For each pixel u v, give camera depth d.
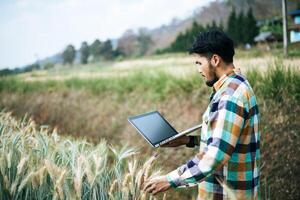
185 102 4.82
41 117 5.73
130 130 4.96
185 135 2.02
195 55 1.66
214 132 1.51
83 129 5.37
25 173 1.95
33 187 1.81
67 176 1.88
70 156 2.12
